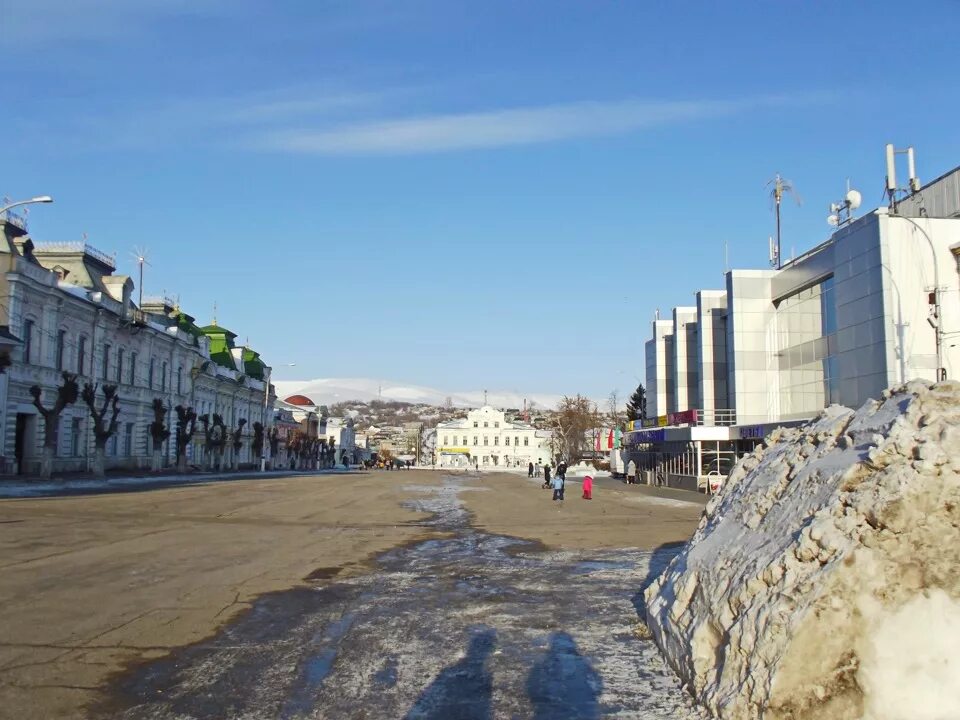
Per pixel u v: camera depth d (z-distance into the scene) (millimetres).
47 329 46969
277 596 10391
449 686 6520
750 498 7527
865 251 32906
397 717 5785
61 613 8914
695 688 6008
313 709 5945
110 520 20375
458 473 89312
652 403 61344
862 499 5387
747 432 40594
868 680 4938
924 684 4922
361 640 8062
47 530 17438
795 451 7504
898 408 6254
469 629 8578
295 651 7602
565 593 10820
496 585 11484
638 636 8242
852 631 5023
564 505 30875
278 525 20500
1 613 8805
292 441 109188
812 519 5727
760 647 5266
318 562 13727
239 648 7684
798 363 41188
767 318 43906
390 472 92375
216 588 10812
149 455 62094
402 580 11883
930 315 31422
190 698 6156
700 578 6863
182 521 20734
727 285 44719
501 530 20250
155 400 58500
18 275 43312
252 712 5859
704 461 44031
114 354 56688
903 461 5477
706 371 48406
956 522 5148
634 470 55875
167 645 7715
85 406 51875
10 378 42969
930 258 31828
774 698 4984
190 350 71250
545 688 6453
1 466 41344
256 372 99375
